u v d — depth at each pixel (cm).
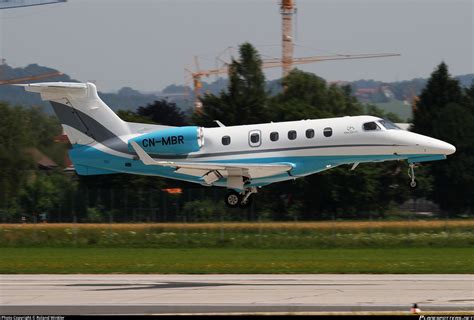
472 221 15325
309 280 7988
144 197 18600
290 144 12200
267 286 7456
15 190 19350
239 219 17950
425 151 11844
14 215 18988
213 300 6562
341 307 6122
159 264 9725
